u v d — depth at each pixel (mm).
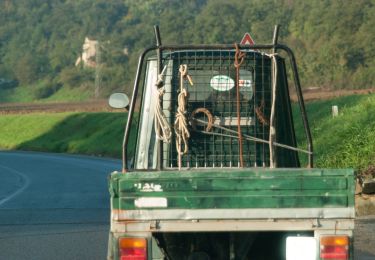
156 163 26781
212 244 24391
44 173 101938
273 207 21469
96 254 36406
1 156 165625
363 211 47219
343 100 105000
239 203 21516
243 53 25953
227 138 26125
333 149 68188
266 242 24812
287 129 27172
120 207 21516
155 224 21516
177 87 26516
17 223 48219
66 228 45438
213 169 24594
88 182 82750
